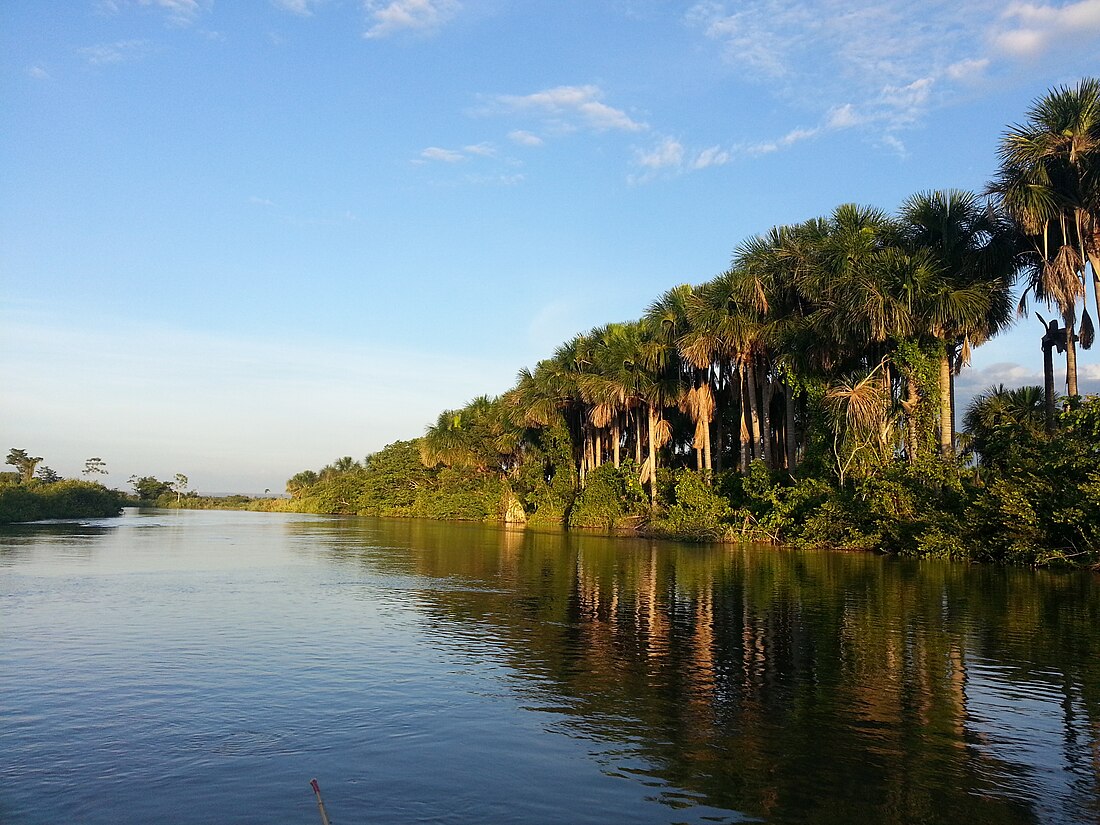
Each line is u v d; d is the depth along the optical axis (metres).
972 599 18.59
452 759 7.89
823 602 18.23
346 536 49.06
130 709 9.55
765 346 40.50
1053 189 29.55
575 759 7.88
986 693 10.23
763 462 41.75
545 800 6.88
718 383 48.56
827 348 35.72
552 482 66.88
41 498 70.75
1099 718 9.20
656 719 9.18
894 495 31.73
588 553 33.88
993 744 8.30
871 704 9.78
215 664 11.89
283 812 6.63
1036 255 32.69
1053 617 16.05
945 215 33.22
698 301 42.53
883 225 35.59
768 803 6.82
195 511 133.00
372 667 11.73
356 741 8.41
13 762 7.77
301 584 22.09
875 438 33.38
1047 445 26.31
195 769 7.60
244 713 9.38
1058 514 24.19
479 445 82.69
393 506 106.19
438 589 20.98
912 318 31.95
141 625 15.23
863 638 13.90
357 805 6.77
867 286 31.47
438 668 11.67
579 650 12.95
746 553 33.53
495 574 24.92
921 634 14.24
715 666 11.80
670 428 53.47
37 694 10.20
